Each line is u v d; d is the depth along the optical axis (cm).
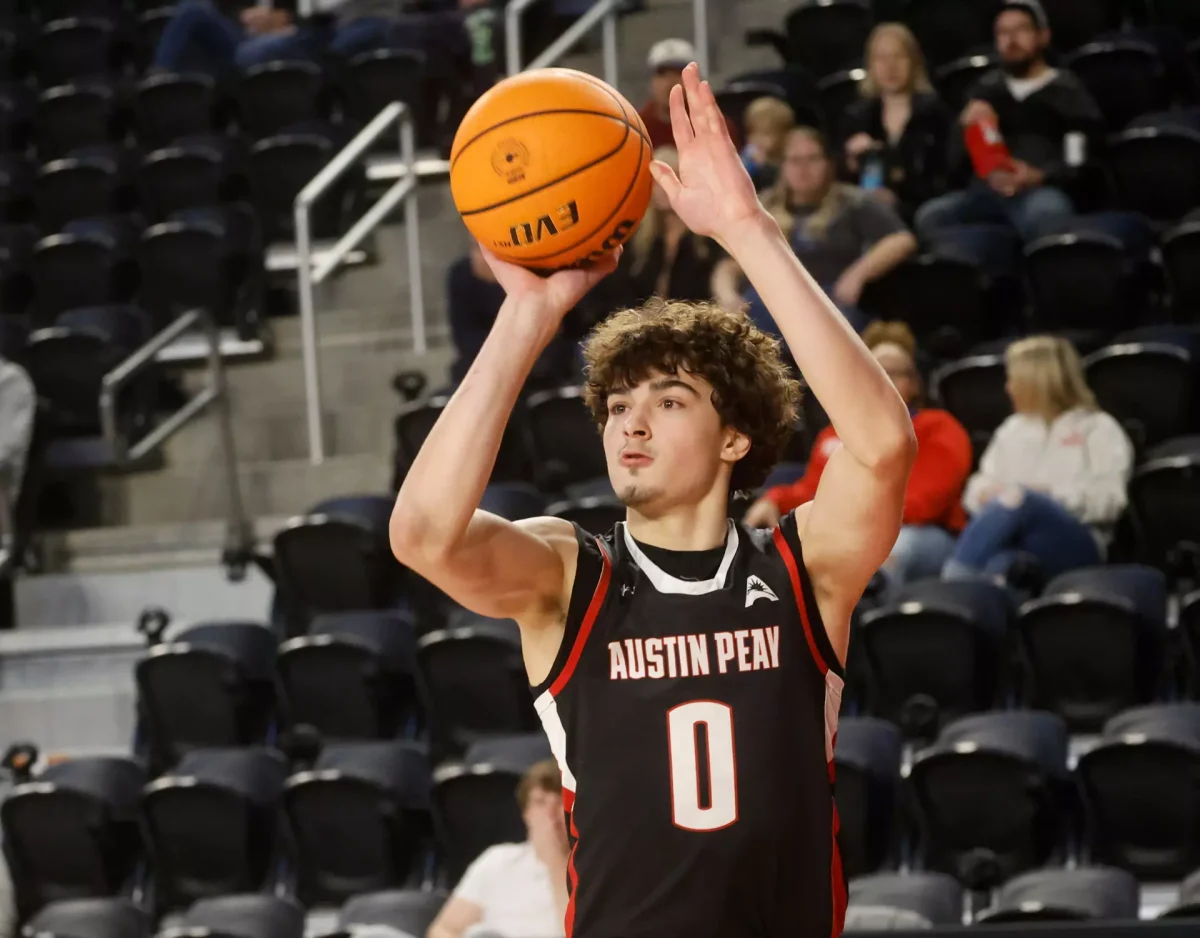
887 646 1695
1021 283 2252
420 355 2620
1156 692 1698
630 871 557
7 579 2391
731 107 2675
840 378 556
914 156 2378
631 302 2161
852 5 2966
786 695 568
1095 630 1658
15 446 2362
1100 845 1547
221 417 2389
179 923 1659
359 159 2808
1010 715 1614
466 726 1848
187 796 1766
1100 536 1822
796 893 561
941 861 1576
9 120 3347
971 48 2884
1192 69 2703
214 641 2031
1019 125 2375
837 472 580
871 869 1582
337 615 1989
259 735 2011
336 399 2627
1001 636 1706
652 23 3177
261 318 2739
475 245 2372
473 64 3175
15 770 1927
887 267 2123
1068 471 1811
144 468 2536
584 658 573
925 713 1619
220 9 3850
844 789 1570
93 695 2191
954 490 1841
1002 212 2314
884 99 2419
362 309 2695
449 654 1833
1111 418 1827
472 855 1681
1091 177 2377
